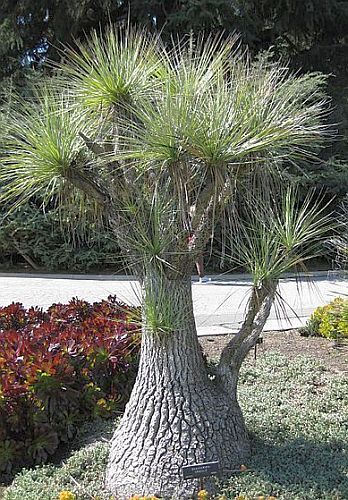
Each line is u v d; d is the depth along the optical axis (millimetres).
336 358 5285
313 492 2502
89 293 10508
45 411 3416
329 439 3086
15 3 14922
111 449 2770
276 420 3338
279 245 2703
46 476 2908
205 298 9094
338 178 13703
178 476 2555
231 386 2797
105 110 2506
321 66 16141
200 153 2146
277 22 15133
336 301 6250
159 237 2467
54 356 3564
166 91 2361
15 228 14250
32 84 3029
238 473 2629
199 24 13172
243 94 2242
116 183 2529
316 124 2398
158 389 2648
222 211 2359
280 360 5023
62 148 2410
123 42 2832
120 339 3980
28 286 11680
